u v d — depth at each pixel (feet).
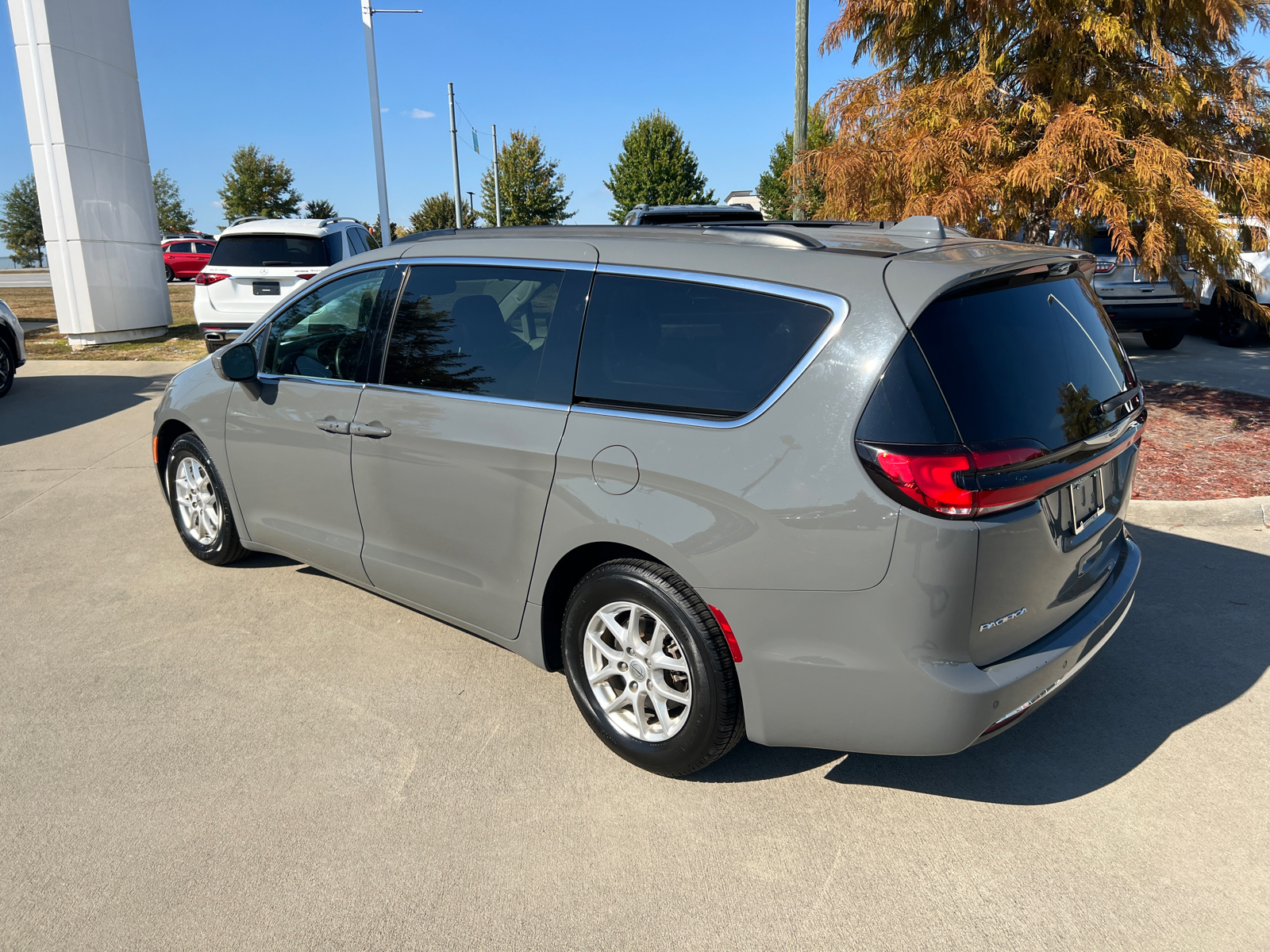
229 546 15.24
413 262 11.79
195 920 7.68
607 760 10.11
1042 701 8.66
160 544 17.13
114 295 46.65
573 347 9.80
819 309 8.18
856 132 26.13
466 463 10.57
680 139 187.01
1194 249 23.73
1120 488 9.99
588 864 8.41
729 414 8.50
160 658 12.50
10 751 10.21
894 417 7.61
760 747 10.43
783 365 8.26
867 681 8.07
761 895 8.02
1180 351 41.81
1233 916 7.72
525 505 10.05
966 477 7.49
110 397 32.19
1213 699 11.29
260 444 13.61
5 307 32.42
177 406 15.23
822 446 7.89
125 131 46.93
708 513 8.50
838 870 8.34
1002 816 9.11
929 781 9.74
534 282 10.33
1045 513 8.25
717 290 8.85
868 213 26.23
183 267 120.06
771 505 8.10
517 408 10.13
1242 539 16.75
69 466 23.04
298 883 8.14
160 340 48.67
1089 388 9.18
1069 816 9.10
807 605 8.13
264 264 37.45
